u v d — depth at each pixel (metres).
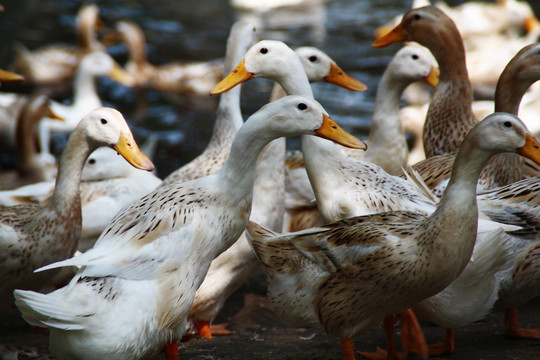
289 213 12.24
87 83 24.41
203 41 31.56
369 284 8.03
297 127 8.23
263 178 10.48
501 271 9.06
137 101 26.42
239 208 8.44
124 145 9.22
